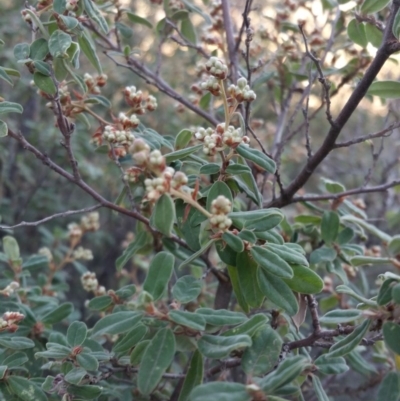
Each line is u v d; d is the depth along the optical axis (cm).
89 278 58
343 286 42
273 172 43
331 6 62
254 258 39
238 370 62
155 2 65
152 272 39
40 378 45
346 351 38
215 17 64
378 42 54
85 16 51
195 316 38
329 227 54
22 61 46
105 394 47
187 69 122
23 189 111
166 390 54
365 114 116
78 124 102
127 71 125
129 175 49
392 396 42
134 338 40
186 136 46
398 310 38
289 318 47
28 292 61
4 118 99
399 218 77
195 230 44
